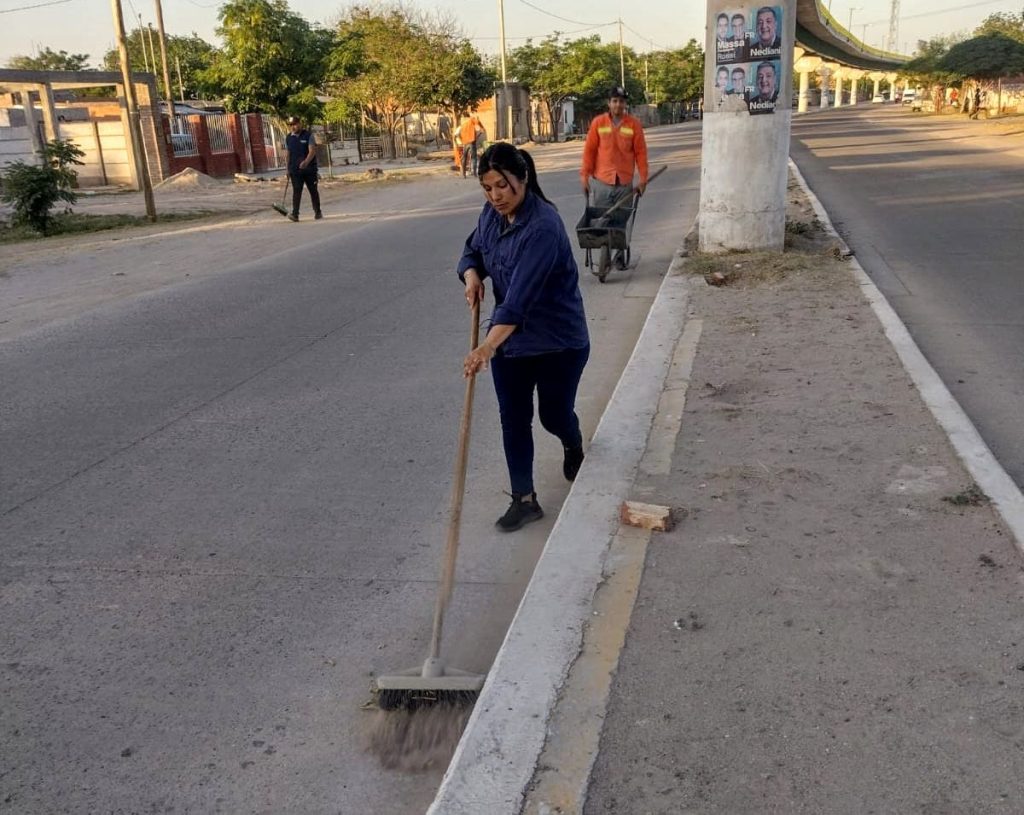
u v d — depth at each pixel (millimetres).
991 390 5566
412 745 2852
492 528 4250
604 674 2830
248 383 6641
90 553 4137
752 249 9727
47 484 4934
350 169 35844
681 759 2467
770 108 9305
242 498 4664
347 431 5570
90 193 26734
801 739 2514
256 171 34938
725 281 8484
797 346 6266
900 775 2369
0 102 30359
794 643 2930
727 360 6047
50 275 12086
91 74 26641
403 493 4660
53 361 7500
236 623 3547
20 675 3262
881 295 7668
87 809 2639
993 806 2256
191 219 19109
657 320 7234
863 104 144250
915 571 3299
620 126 9633
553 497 4543
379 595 3715
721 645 2943
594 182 9922
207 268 11953
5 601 3748
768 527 3689
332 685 3164
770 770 2410
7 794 2703
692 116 119000
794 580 3293
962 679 2715
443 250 12312
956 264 9641
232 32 27328
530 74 58750
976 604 3080
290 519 4410
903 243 11078
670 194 17828
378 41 39438
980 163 21938
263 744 2887
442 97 40281
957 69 49781
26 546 4223
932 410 4859
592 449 4605
